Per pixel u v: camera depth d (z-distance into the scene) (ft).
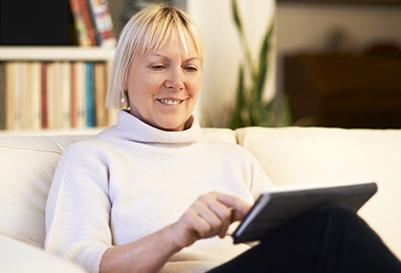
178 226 4.83
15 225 5.57
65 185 5.41
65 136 6.28
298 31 21.11
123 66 5.90
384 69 20.61
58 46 10.15
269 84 12.07
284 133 6.77
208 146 6.03
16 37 10.05
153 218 5.48
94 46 10.27
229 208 4.86
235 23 11.51
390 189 6.44
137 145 5.71
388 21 22.07
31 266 4.16
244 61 11.90
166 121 5.82
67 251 5.09
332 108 20.02
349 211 4.46
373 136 6.79
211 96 11.83
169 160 5.74
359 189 4.75
